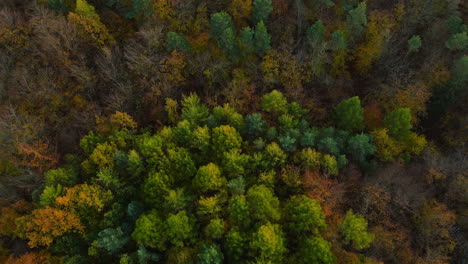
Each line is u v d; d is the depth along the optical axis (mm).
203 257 26953
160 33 40375
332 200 31750
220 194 31516
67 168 36625
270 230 27031
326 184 32344
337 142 37031
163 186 32188
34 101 39375
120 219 32594
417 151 37875
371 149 35906
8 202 36312
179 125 36719
